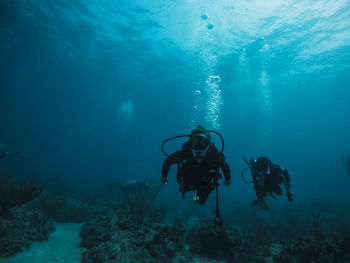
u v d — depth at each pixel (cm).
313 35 1744
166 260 396
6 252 379
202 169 243
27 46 2620
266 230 650
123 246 390
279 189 462
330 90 3253
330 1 1369
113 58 2512
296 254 381
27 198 525
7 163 4312
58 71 3409
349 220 855
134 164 10325
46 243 467
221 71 2486
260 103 3981
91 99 4953
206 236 568
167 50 2159
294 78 2700
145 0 1462
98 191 1922
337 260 328
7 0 1728
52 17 1877
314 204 1549
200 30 1744
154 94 3806
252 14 1506
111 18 1734
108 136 10562
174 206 1609
